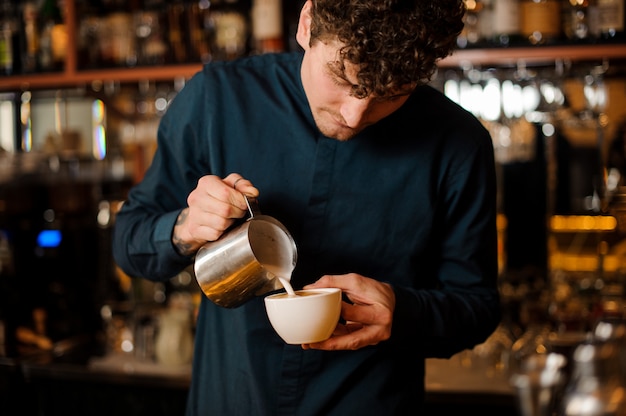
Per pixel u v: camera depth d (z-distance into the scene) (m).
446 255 1.57
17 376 2.76
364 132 1.46
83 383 2.69
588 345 0.91
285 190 1.49
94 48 3.02
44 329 2.99
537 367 0.95
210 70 1.55
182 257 1.42
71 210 3.30
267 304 1.24
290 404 1.47
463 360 2.62
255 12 2.88
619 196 2.84
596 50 2.54
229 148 1.51
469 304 1.50
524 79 2.76
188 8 3.01
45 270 3.05
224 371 1.52
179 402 2.60
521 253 3.12
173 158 1.58
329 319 1.23
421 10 1.12
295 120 1.48
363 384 1.48
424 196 1.48
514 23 2.63
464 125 1.51
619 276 2.97
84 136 3.39
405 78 1.13
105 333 3.13
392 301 1.33
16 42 3.13
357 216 1.48
